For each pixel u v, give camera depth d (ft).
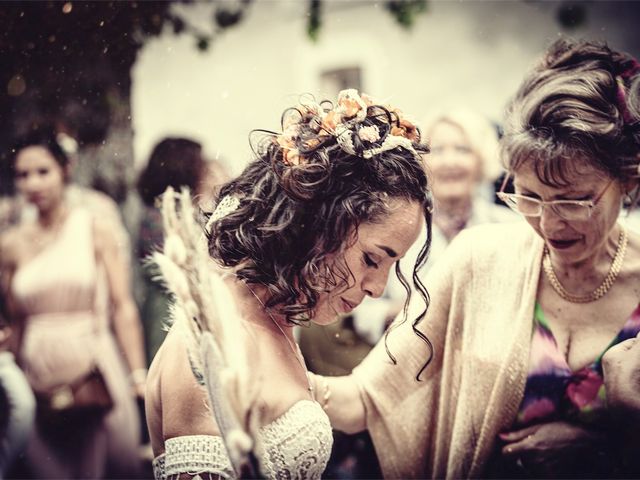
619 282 6.43
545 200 6.02
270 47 22.22
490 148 11.32
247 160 6.03
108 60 11.51
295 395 5.43
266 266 5.51
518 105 6.14
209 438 5.26
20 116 11.44
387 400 7.07
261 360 5.40
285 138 5.57
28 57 10.43
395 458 7.13
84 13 10.44
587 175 5.84
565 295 6.56
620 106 5.81
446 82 20.88
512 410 6.64
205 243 5.78
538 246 6.72
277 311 5.73
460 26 20.70
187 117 21.93
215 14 17.30
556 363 6.48
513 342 6.60
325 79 22.24
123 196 12.82
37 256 11.34
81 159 12.38
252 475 4.54
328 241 5.37
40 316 11.06
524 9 19.97
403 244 5.47
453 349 6.97
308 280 5.47
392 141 5.44
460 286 6.91
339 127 5.45
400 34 21.42
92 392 10.76
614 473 6.38
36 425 10.50
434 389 7.09
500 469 6.76
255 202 5.57
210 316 4.78
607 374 6.31
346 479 8.21
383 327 9.10
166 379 5.44
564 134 5.77
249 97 22.17
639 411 6.21
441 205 11.05
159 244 11.26
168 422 5.36
